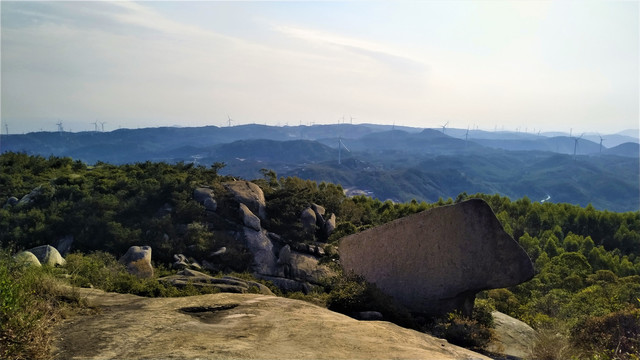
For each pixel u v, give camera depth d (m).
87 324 6.75
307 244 33.12
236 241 30.78
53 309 7.14
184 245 28.75
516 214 77.12
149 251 24.09
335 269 19.84
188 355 5.51
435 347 7.02
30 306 6.41
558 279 38.94
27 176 38.69
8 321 5.68
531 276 12.60
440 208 13.90
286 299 9.16
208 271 27.12
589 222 76.81
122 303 8.22
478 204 13.34
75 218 29.25
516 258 12.77
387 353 6.11
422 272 13.92
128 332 6.38
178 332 6.45
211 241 29.67
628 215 77.94
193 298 8.70
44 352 5.53
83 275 14.94
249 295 9.30
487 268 13.02
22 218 29.06
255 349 5.89
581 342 10.38
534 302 25.30
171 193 33.84
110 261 23.11
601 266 55.38
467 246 13.34
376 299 12.70
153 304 8.18
